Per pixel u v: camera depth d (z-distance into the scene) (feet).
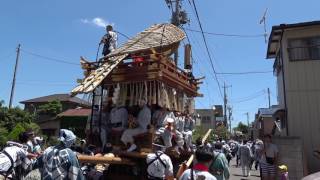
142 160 21.33
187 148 26.14
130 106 22.89
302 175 41.57
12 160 18.85
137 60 22.43
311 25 48.93
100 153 21.49
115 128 22.90
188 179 14.06
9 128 81.46
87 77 21.07
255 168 67.10
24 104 151.53
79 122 114.93
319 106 48.98
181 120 25.91
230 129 208.74
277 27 50.24
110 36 30.50
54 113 130.93
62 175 15.48
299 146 42.19
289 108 50.06
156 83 22.12
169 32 27.22
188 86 27.78
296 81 50.26
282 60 51.39
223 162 22.93
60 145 16.16
